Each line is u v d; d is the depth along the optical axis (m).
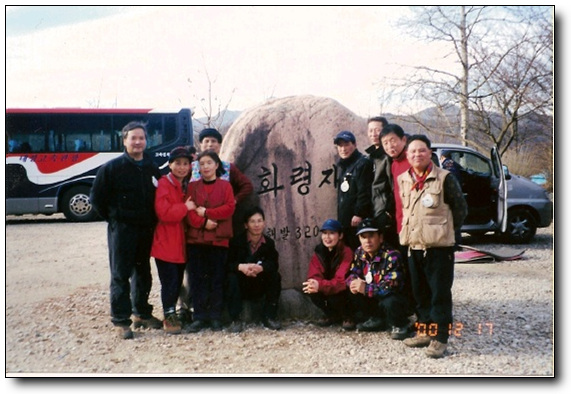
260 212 5.61
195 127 17.42
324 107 6.23
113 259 5.39
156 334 5.52
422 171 4.77
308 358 4.92
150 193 5.41
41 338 5.50
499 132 15.49
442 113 14.84
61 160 15.30
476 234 12.42
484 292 7.07
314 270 5.61
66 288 7.57
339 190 5.85
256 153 6.04
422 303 5.03
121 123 15.64
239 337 5.42
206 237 5.46
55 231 13.56
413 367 4.73
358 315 5.61
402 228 4.88
